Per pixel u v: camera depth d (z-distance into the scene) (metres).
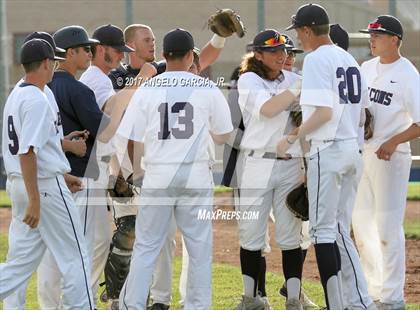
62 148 23.23
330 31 27.20
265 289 28.77
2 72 54.44
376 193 26.70
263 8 51.03
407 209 49.06
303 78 23.20
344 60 23.80
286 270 25.45
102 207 25.42
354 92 23.81
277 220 25.28
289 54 26.34
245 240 25.45
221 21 28.62
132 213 25.98
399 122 26.48
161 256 25.67
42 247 22.38
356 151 23.86
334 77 23.30
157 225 23.33
